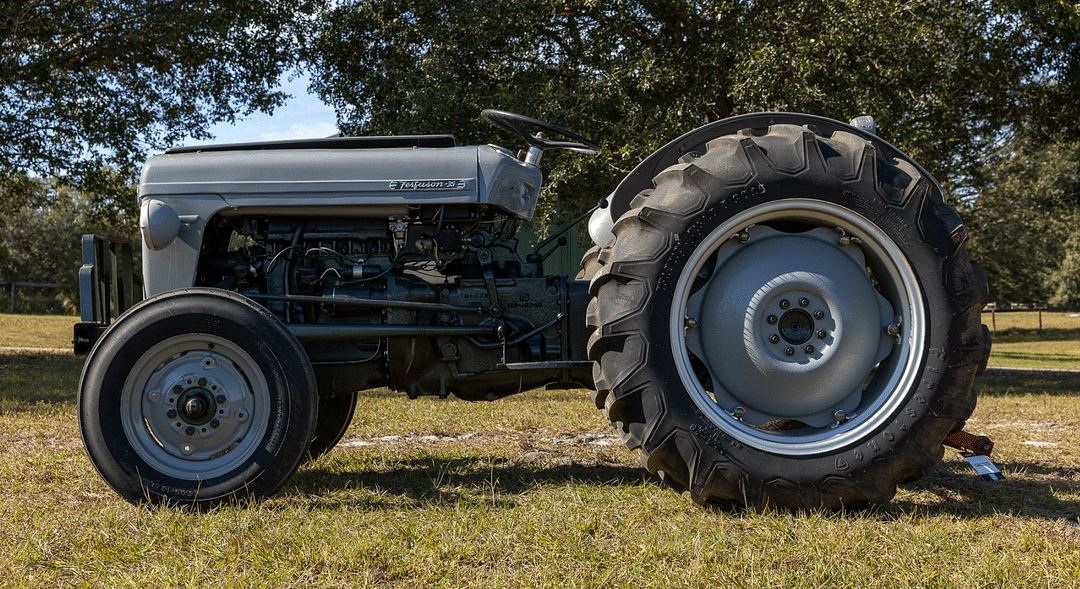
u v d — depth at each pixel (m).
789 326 3.18
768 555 2.56
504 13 10.62
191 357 3.24
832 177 3.12
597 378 3.17
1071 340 25.31
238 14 11.85
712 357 3.19
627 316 3.07
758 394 3.18
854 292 3.18
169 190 3.56
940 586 2.32
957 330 3.11
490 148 3.62
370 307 3.58
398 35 11.50
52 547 2.68
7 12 10.89
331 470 3.95
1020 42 10.81
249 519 2.91
